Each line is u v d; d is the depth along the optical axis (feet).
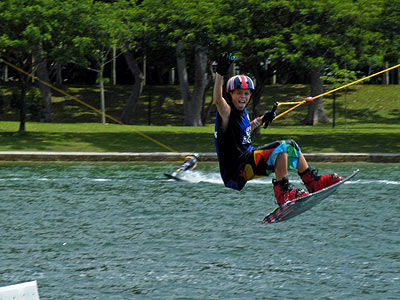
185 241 152.76
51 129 454.81
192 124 604.49
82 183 250.16
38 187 238.68
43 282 120.16
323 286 117.91
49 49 398.21
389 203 206.39
